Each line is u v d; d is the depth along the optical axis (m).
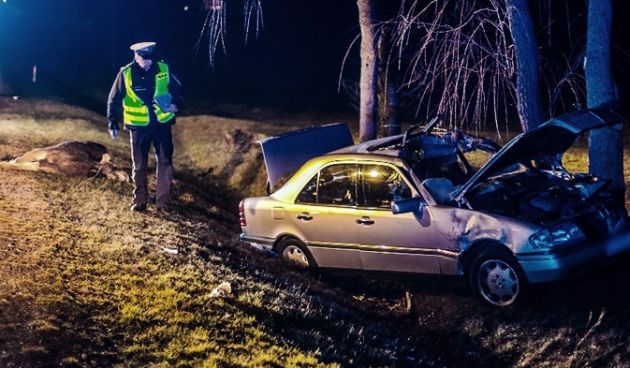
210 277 7.50
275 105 23.31
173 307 6.53
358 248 8.41
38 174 10.95
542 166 8.92
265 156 9.88
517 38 9.97
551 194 8.02
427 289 8.67
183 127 18.83
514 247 7.41
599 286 7.75
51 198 9.70
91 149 11.68
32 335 5.64
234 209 13.30
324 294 8.44
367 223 8.30
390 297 8.80
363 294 8.88
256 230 9.23
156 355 5.72
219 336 6.21
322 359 6.26
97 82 26.92
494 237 7.54
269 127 18.16
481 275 7.70
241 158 15.80
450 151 8.98
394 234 8.16
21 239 7.58
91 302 6.31
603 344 7.00
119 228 8.79
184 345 5.93
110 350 5.70
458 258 7.81
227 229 10.94
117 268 7.25
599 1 8.84
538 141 7.72
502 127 17.91
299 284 8.42
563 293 7.76
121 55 31.00
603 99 8.97
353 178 8.48
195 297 6.85
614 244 7.57
